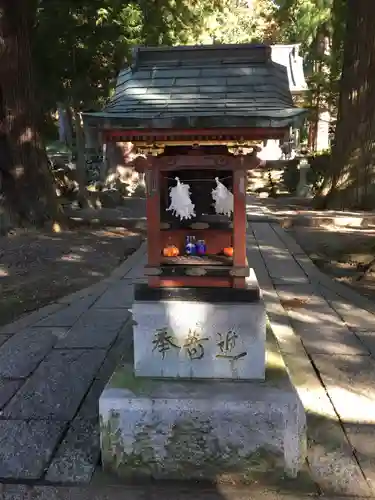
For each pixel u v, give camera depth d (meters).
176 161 3.09
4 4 9.75
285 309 5.79
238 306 3.09
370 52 11.91
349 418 3.43
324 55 17.61
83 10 12.79
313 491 2.77
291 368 4.17
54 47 12.12
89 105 13.79
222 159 3.06
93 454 3.10
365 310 5.76
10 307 6.05
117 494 2.78
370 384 3.92
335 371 4.14
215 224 3.30
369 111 12.27
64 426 3.39
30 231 10.33
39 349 4.70
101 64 13.88
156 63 3.31
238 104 2.82
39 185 10.70
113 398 2.92
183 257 3.29
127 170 20.48
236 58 3.25
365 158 12.47
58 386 3.96
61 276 7.47
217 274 3.14
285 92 3.07
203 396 2.93
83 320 5.48
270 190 20.23
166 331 3.15
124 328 5.21
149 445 2.92
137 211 14.31
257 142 2.93
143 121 2.64
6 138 10.25
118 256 8.79
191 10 17.56
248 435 2.89
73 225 11.37
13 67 10.05
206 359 3.15
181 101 2.90
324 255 8.73
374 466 2.94
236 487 2.84
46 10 11.96
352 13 12.28
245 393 2.96
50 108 14.40
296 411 2.87
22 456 3.08
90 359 4.46
